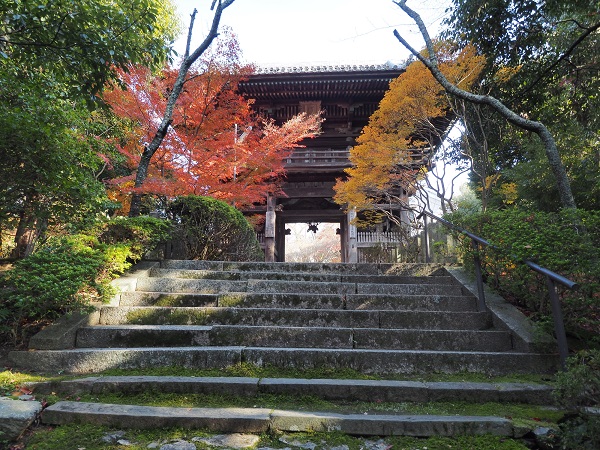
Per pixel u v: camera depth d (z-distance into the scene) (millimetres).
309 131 15141
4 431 2545
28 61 4844
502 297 4848
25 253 7074
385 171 10930
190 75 9312
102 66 4809
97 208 5918
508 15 8820
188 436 2656
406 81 9398
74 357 3523
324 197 16938
